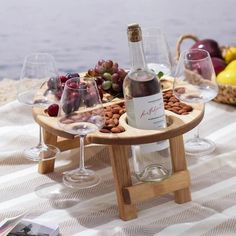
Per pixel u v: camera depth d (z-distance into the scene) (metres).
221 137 1.58
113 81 1.38
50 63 1.44
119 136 1.17
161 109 1.21
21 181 1.40
